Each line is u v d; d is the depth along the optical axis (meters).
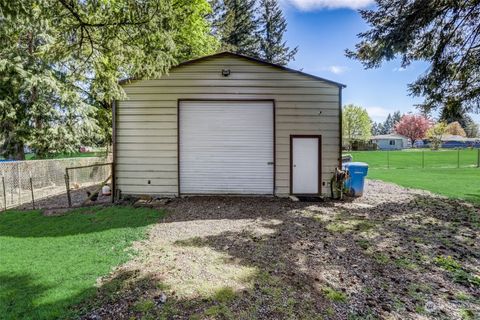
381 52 8.00
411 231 5.25
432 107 8.84
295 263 3.80
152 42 5.80
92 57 6.16
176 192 8.67
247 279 3.32
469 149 39.78
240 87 8.60
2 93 11.49
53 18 5.03
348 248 4.38
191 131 8.68
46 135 12.79
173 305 2.79
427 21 7.57
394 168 17.81
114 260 3.87
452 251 4.29
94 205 7.90
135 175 8.70
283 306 2.79
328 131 8.60
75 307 2.76
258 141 8.66
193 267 3.64
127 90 8.59
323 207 7.36
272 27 27.64
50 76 12.13
